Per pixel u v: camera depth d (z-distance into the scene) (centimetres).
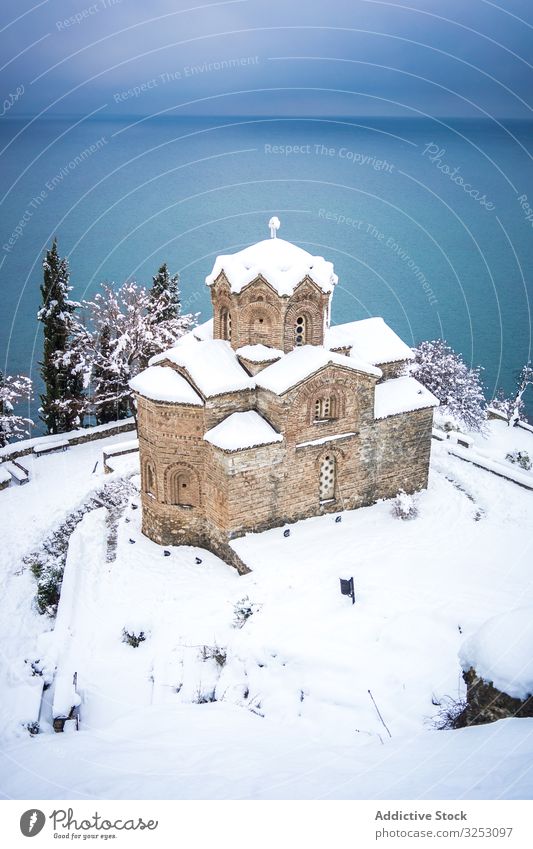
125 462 4416
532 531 3378
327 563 3081
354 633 2575
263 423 3219
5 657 2803
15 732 2298
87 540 3566
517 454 4956
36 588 3309
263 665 2523
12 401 5491
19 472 4497
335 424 3338
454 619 2573
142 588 3130
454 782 1514
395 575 2991
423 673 2306
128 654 2744
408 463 3691
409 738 1903
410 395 3619
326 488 3488
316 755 1822
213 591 3056
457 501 3706
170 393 3162
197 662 2641
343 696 2264
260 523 3297
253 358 3231
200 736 2031
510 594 2802
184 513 3394
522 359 7981
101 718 2403
